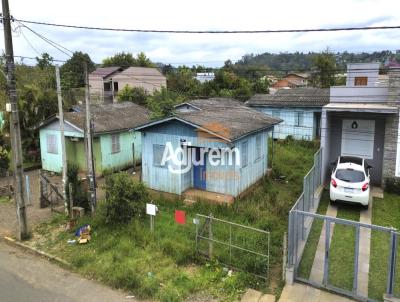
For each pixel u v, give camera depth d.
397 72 14.56
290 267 8.13
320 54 45.53
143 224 11.33
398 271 8.38
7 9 10.12
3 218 12.91
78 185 12.98
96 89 51.25
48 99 21.44
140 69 50.84
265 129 16.31
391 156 15.14
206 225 9.88
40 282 8.66
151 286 8.06
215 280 8.41
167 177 14.39
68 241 10.73
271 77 75.19
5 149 17.78
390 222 11.88
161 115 21.09
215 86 45.00
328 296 7.71
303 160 20.48
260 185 16.09
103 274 8.77
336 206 13.55
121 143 19.61
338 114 16.97
